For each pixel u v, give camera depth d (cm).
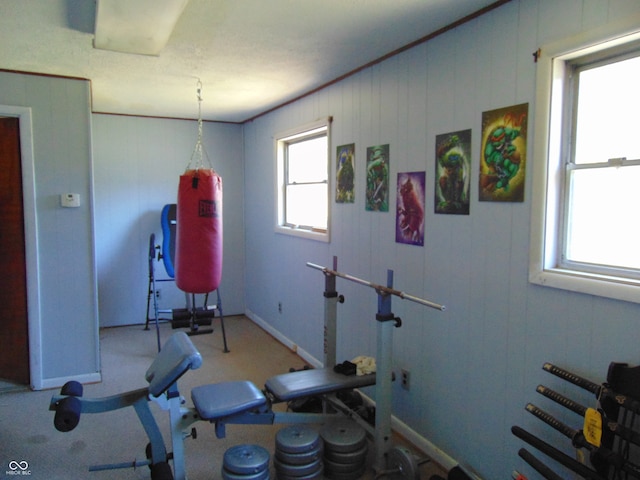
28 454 255
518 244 198
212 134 535
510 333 204
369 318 307
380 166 290
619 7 157
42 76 328
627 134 166
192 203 333
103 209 495
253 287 538
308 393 246
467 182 224
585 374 173
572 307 177
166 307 530
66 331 348
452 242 235
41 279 339
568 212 186
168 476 202
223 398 228
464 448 231
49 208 338
